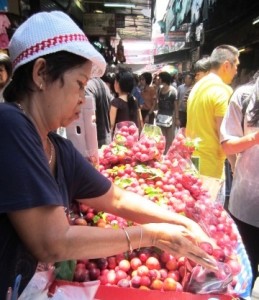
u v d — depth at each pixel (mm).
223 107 2779
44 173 879
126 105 4270
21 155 851
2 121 869
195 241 1174
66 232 889
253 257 2248
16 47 938
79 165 1207
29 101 972
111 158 2160
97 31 7340
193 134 2961
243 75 6309
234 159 2707
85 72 974
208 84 2896
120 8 8305
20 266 912
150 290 1126
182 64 17062
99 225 1486
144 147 2172
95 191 1261
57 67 917
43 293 947
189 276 1177
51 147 1089
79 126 1927
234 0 5801
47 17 925
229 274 1127
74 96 968
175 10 7973
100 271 1305
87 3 7637
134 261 1305
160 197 1763
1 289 895
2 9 3186
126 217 1308
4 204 823
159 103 6660
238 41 7340
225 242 1379
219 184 2295
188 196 1842
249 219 2172
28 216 841
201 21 6605
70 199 1207
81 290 1004
